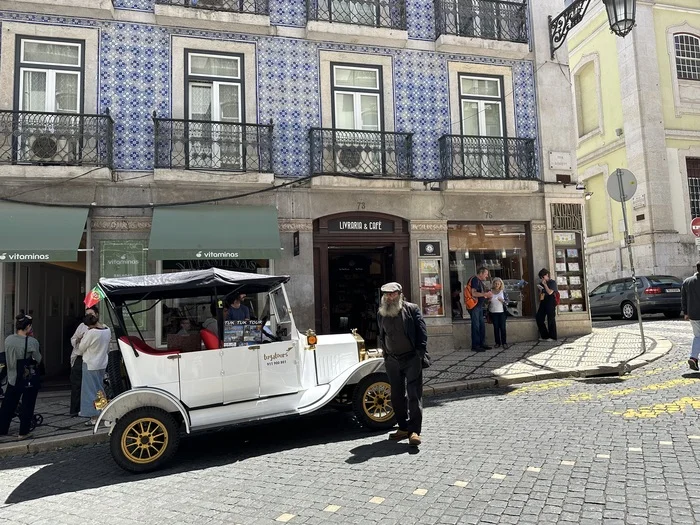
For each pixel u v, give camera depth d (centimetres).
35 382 656
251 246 949
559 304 1205
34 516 402
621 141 1964
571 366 866
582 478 385
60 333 1160
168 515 383
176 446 521
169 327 859
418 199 1136
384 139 1106
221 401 555
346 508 367
